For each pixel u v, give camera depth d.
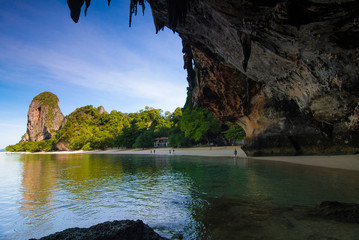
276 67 13.41
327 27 7.99
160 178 15.34
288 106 21.41
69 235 3.95
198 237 5.14
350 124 10.86
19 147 171.00
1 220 7.15
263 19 9.08
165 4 11.34
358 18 7.16
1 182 15.32
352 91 9.50
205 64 24.48
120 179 15.59
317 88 11.49
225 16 10.13
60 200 9.70
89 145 115.50
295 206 7.11
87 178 16.66
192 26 13.88
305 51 10.06
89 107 152.00
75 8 6.59
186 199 8.91
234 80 24.52
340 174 13.12
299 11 7.74
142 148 90.44
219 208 7.37
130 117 139.00
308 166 17.64
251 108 26.11
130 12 8.17
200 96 30.78
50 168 26.48
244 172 16.25
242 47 11.95
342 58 8.98
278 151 24.91
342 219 5.59
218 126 51.72
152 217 6.89
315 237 4.69
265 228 5.38
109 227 4.20
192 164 25.91
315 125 14.34
